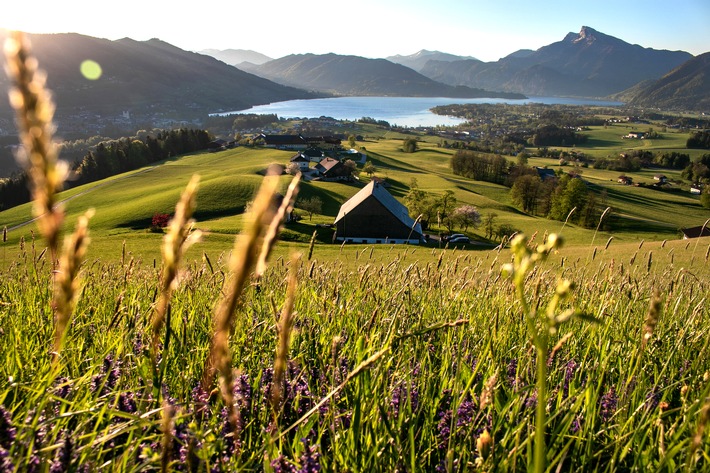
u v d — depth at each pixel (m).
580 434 2.19
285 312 1.09
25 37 0.56
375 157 163.88
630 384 2.74
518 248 1.02
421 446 2.29
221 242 45.50
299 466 1.85
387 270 5.66
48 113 0.58
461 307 4.41
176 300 3.86
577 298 4.25
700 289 6.21
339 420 2.33
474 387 2.48
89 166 127.31
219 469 1.75
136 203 77.44
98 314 3.72
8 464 1.45
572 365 3.02
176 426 1.91
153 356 2.00
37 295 4.23
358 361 2.48
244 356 2.96
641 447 2.05
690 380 2.91
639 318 4.07
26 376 2.45
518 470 1.98
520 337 3.47
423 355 3.01
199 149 167.88
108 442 2.07
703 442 2.05
